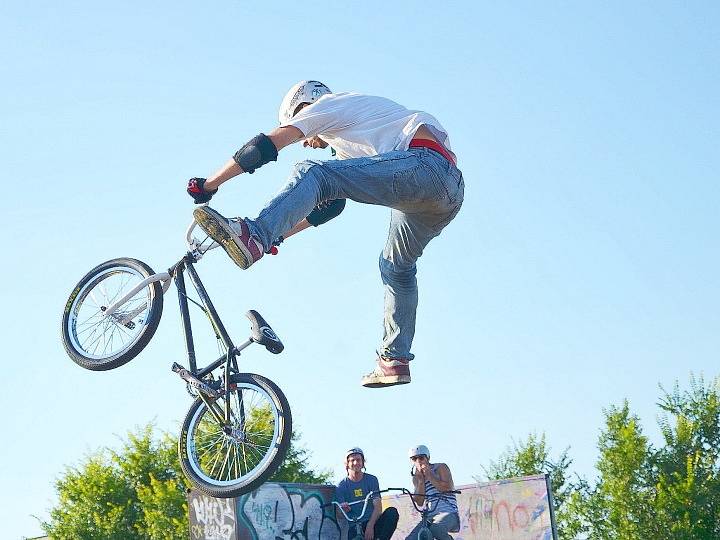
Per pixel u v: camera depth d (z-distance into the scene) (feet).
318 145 19.57
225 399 18.53
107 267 20.86
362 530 32.09
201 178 17.85
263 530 31.60
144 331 19.69
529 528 33.27
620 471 74.28
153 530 79.82
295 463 80.79
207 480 18.62
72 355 20.48
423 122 18.33
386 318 21.02
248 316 18.70
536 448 75.41
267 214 16.83
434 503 30.96
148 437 90.43
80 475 88.53
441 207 18.65
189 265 19.54
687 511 71.31
